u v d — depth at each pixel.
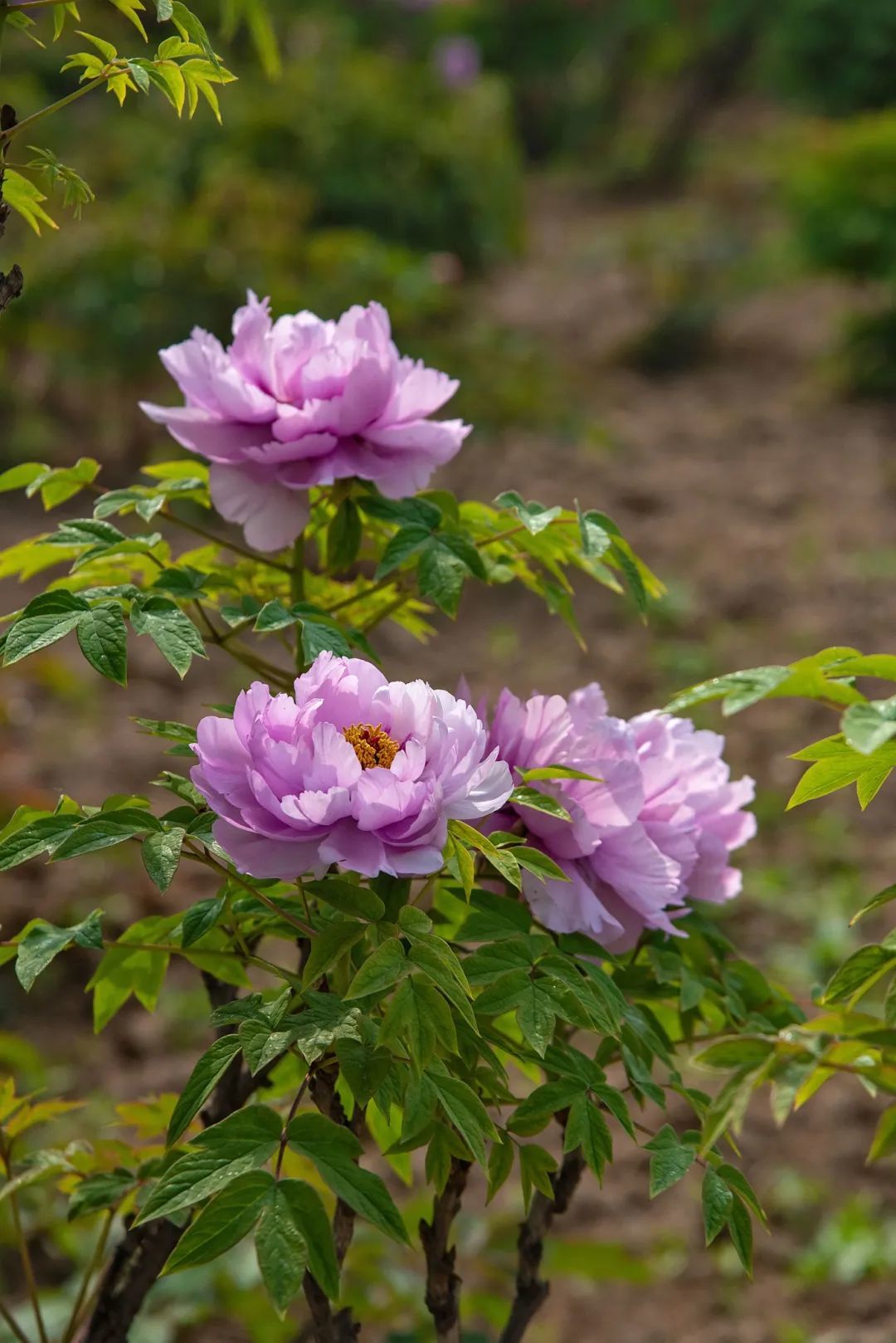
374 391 1.90
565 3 24.45
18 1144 2.77
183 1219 1.84
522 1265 2.13
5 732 6.41
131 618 1.71
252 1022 1.50
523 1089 4.21
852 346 12.55
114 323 8.75
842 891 6.16
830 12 17.61
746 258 16.06
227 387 1.91
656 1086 1.74
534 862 1.60
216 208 9.34
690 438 11.41
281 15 15.26
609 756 1.77
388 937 1.49
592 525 1.93
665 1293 4.31
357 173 12.62
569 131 24.05
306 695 1.55
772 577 8.99
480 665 7.94
